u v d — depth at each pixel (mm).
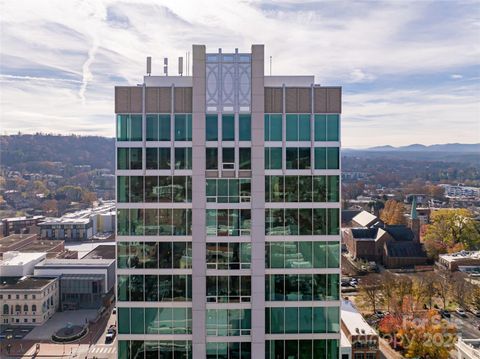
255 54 34594
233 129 34844
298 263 35188
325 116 35031
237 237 35031
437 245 180125
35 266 144500
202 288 34906
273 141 35000
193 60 34562
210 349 35188
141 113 34875
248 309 35188
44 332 121562
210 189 35000
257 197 34812
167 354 35344
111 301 146500
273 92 35000
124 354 35344
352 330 93750
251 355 35125
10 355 106438
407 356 96938
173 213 35031
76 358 104438
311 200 35094
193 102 34594
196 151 34719
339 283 35156
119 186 34969
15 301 127938
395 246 181250
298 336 35281
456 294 129625
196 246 34875
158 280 35156
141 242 35031
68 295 142000
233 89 34781
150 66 37188
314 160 35031
